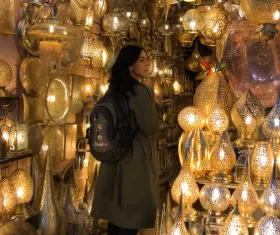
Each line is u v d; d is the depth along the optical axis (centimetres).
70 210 293
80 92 342
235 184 231
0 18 250
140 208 261
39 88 286
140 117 257
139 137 263
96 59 330
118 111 253
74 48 304
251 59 262
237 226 192
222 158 228
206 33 273
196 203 250
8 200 228
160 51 471
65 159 326
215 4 275
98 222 357
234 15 326
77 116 356
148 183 264
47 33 238
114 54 349
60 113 313
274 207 196
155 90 468
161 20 411
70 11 294
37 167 294
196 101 263
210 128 250
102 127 254
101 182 269
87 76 370
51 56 255
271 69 259
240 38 264
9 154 240
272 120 222
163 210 203
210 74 266
